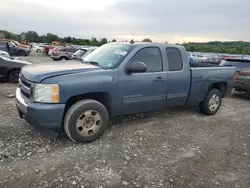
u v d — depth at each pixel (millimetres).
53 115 3797
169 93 5281
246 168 3771
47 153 3777
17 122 4953
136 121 5500
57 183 3062
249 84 8656
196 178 3402
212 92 6242
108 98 4434
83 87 4023
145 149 4148
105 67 4504
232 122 6000
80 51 15469
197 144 4512
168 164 3713
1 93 7828
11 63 10078
